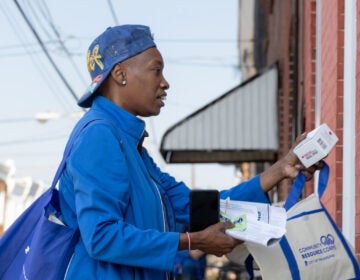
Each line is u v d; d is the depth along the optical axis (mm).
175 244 2658
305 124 7891
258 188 3207
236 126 10391
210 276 13289
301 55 8438
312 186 7164
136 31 2916
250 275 3172
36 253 2715
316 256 2947
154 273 2828
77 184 2668
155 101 2939
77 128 2830
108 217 2604
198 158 11141
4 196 33250
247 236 2695
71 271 2699
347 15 4871
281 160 3209
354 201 4543
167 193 3209
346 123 4867
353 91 4633
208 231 2699
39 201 2887
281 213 2881
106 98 2947
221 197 3234
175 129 10367
